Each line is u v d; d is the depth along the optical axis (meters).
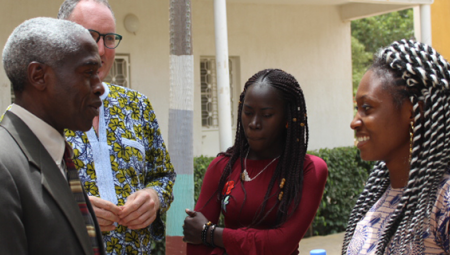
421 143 1.57
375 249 1.65
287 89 2.25
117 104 2.46
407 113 1.61
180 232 3.09
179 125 3.08
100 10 2.41
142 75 8.10
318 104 10.05
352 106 10.51
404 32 23.83
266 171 2.29
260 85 2.26
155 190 2.45
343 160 7.48
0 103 6.98
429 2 7.62
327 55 10.15
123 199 2.33
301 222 2.18
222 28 5.00
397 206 1.62
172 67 3.09
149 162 2.62
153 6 8.15
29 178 1.40
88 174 2.28
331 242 6.84
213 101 9.15
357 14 9.89
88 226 1.62
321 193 2.29
